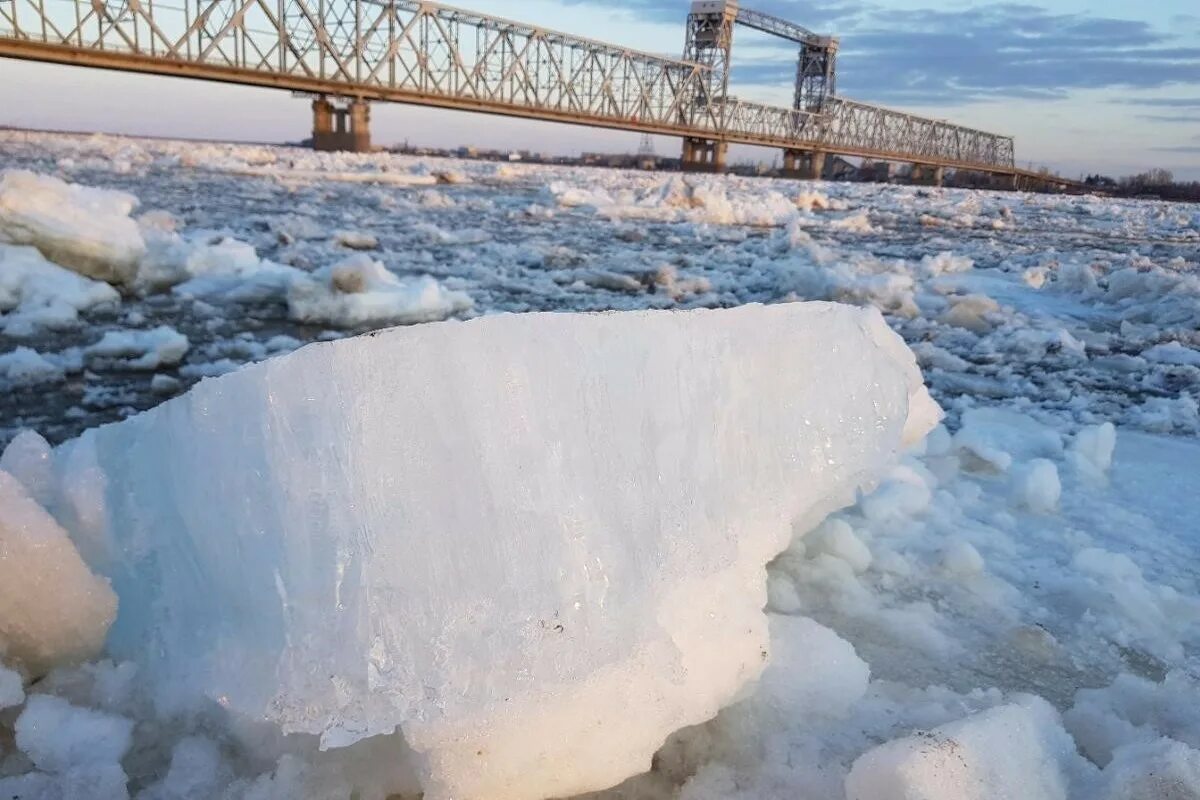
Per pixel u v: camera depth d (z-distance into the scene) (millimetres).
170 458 3504
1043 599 5199
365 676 2857
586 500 3176
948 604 5039
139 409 9289
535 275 22203
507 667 2922
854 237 40094
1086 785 3385
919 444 7387
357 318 14844
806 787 3316
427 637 2887
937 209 67062
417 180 71500
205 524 3311
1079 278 23750
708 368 3729
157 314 14695
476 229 32500
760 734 3637
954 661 4426
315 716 2871
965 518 6375
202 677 3215
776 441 3965
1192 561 5859
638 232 34188
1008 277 26391
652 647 3176
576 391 3279
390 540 2953
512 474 3074
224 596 3246
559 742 3000
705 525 3527
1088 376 13508
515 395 3148
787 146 169250
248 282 16922
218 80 100000
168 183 49312
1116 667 4484
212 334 13414
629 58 147000
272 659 3000
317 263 21953
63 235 15555
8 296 14078
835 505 4605
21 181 15523
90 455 3896
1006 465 7590
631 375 3451
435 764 2924
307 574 2984
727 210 47156
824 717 3777
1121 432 9672
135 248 16562
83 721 3252
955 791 2996
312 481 3047
